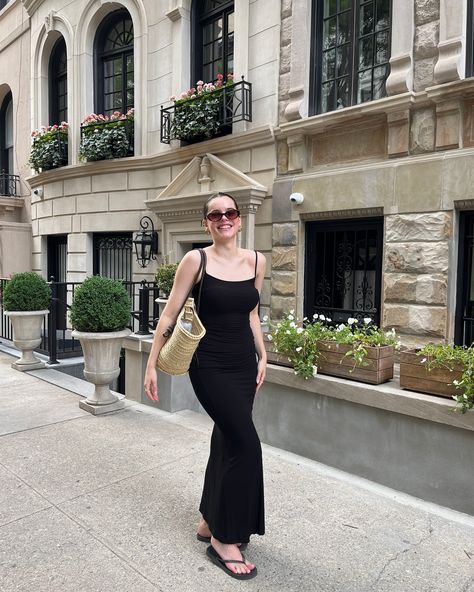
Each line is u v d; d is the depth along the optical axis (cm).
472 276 526
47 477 364
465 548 275
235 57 752
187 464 389
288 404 409
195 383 254
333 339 387
